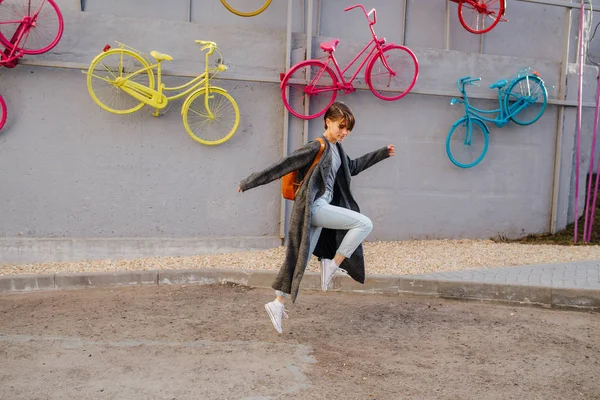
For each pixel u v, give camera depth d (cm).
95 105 731
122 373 389
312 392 363
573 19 931
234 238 778
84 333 473
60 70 720
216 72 755
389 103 830
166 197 761
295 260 438
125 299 584
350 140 820
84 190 737
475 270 687
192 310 547
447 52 848
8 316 521
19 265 694
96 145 736
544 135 899
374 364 415
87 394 355
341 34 849
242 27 774
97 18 727
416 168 847
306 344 455
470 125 844
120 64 708
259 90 781
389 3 864
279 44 784
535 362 426
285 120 779
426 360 426
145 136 749
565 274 662
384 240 842
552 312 573
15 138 714
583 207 955
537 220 906
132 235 754
